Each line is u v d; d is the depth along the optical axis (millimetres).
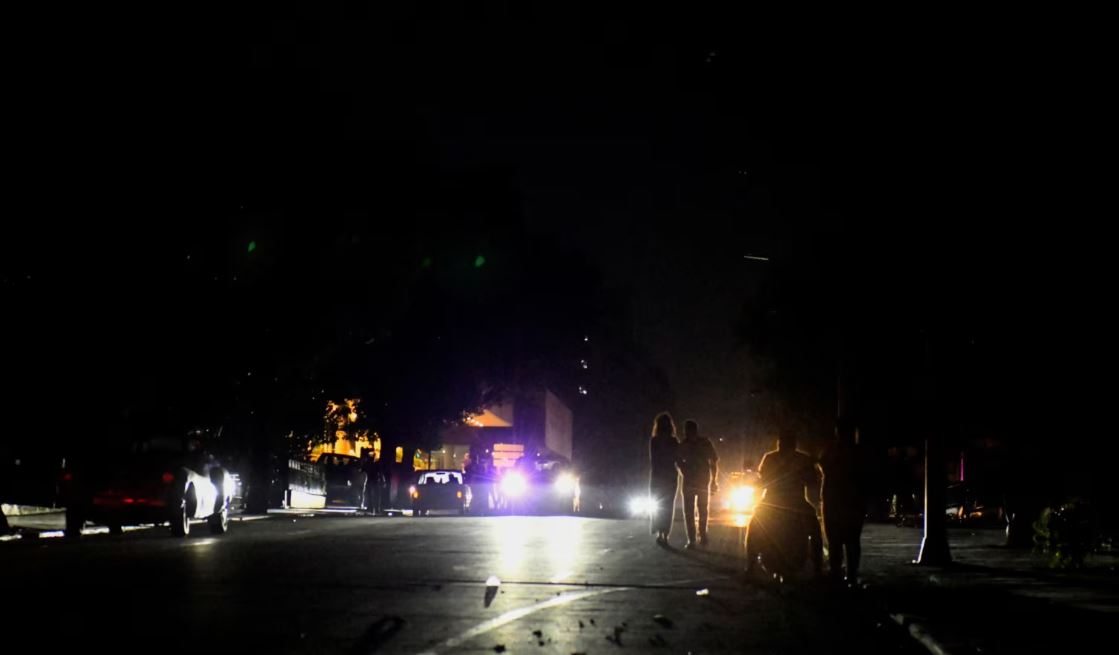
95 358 29828
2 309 28328
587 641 11891
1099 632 12562
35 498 34906
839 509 17734
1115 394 19438
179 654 10625
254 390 37594
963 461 41250
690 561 21734
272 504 48938
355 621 12875
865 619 14195
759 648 11789
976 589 17016
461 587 16453
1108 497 22453
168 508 26172
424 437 52688
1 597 14500
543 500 54312
